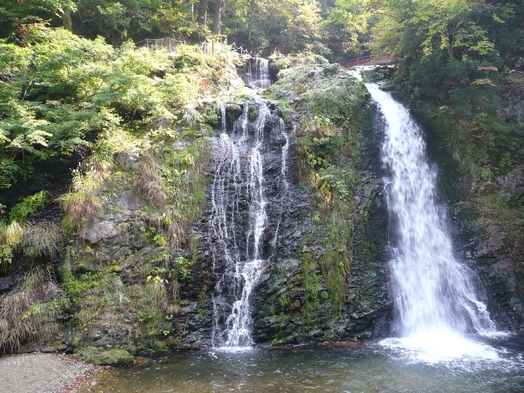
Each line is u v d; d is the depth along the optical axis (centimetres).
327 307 1113
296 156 1400
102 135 1325
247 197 1318
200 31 2639
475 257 1338
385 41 2117
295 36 3453
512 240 1362
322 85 1678
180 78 1645
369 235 1290
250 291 1115
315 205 1285
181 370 864
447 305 1229
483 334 1145
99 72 1352
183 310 1065
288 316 1085
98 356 908
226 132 1539
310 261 1167
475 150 1628
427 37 1778
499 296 1255
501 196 1516
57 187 1257
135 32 2397
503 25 1672
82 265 1054
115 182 1202
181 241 1163
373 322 1131
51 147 1330
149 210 1185
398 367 877
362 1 1953
